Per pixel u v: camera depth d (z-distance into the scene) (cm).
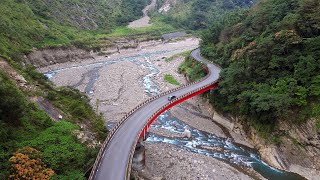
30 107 3909
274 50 5428
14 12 11088
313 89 4697
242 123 5791
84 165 3359
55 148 3309
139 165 4344
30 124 3588
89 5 16862
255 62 5709
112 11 18175
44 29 11862
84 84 8762
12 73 4675
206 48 9731
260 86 5459
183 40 16438
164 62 11600
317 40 4909
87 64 11519
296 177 4541
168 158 4809
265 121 5200
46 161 3067
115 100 7500
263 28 6544
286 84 5078
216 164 4791
